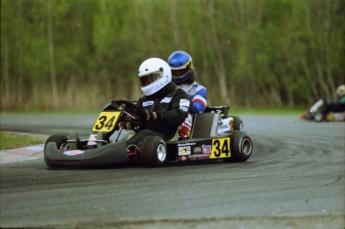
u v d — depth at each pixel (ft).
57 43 434.30
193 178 88.02
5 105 412.57
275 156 120.98
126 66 433.89
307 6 388.16
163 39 427.33
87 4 435.12
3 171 100.32
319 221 60.49
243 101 425.28
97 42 428.15
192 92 120.06
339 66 392.06
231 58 431.02
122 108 103.60
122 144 99.71
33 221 62.08
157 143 100.83
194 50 428.97
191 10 427.33
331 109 243.60
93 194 76.07
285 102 444.55
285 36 394.52
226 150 111.14
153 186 81.15
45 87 424.87
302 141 154.30
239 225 58.54
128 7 430.20
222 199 71.36
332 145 142.72
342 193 75.20
